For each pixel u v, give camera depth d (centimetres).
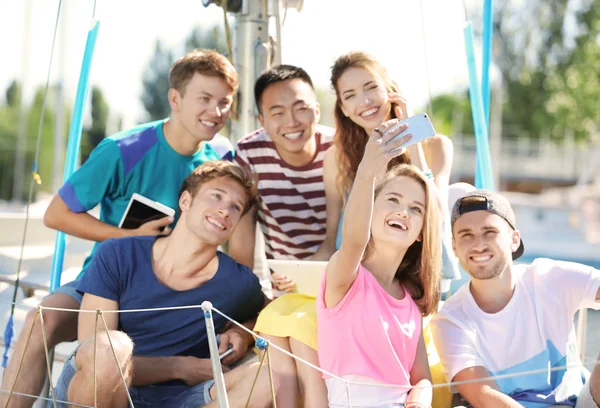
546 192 2064
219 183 268
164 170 325
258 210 335
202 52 325
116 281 265
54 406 233
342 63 312
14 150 1673
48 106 1698
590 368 313
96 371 231
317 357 246
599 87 2208
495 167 2042
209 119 320
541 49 2228
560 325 259
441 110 2636
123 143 321
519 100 2252
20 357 274
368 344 240
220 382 196
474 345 253
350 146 319
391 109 317
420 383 244
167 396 261
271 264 288
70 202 320
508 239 258
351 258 232
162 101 1936
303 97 325
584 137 2222
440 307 283
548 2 2205
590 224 1395
